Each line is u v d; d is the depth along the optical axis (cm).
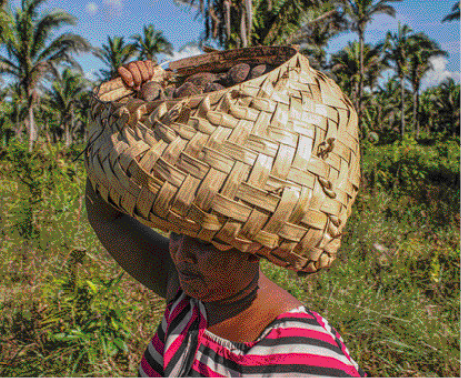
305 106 79
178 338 104
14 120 3462
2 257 358
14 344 287
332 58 3550
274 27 1411
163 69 119
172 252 99
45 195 420
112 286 284
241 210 73
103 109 90
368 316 312
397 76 4459
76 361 258
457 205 668
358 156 88
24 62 2964
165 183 74
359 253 407
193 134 75
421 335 317
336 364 85
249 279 95
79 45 3027
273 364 86
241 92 77
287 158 74
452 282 416
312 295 339
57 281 292
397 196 645
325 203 77
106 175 81
